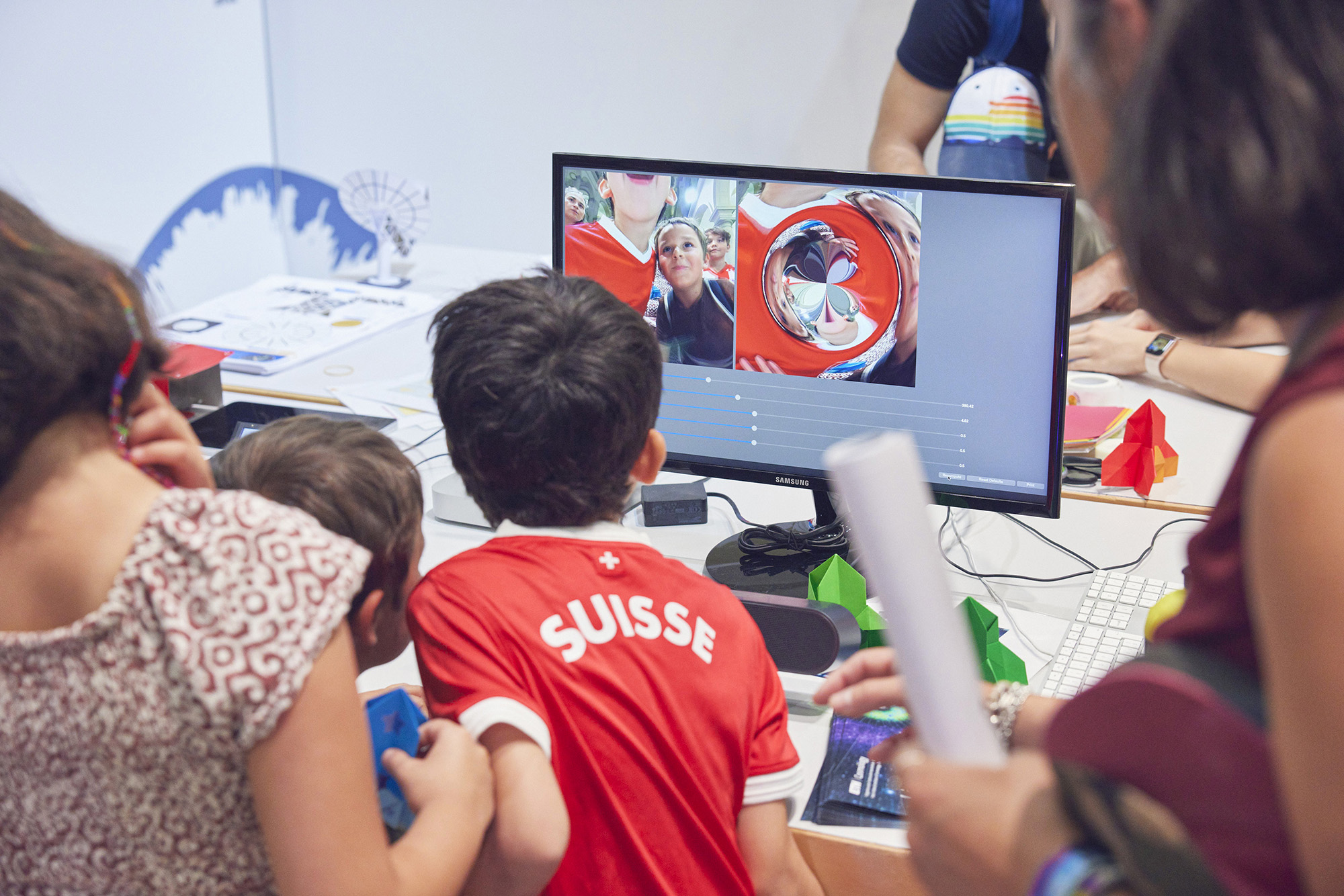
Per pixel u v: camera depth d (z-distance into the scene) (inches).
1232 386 70.4
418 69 147.7
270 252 155.3
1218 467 63.7
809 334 50.3
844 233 48.5
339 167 154.9
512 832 30.5
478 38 144.2
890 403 50.0
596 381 36.1
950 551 56.2
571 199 52.9
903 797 38.6
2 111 105.9
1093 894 17.2
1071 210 44.6
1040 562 54.8
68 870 26.7
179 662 23.8
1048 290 46.1
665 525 58.9
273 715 24.3
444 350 37.9
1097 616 49.0
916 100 101.4
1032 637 47.9
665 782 33.2
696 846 33.6
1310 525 14.9
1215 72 16.4
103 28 116.8
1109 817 17.7
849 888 38.1
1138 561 54.6
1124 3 18.5
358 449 36.5
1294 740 15.1
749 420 52.7
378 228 98.8
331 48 148.9
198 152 135.4
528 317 36.7
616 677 33.3
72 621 24.5
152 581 23.9
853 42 133.0
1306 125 15.6
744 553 53.7
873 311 49.0
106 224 120.7
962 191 46.0
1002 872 18.5
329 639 25.4
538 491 37.2
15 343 22.3
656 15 137.3
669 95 140.9
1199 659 18.2
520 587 34.4
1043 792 18.8
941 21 96.7
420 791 30.3
